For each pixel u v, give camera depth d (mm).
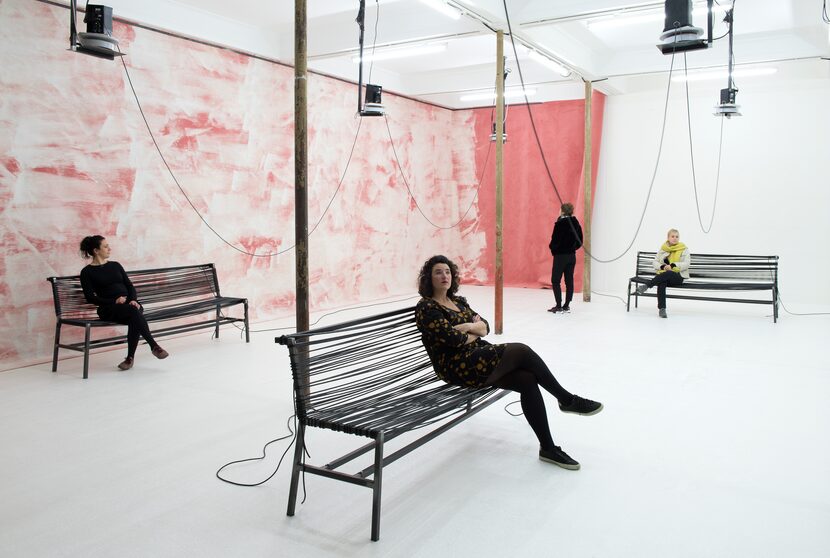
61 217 6332
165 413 4574
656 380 5352
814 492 3244
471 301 10336
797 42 8281
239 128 8164
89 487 3357
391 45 7922
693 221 10680
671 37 5012
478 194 12695
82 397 4977
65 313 6129
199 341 7164
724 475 3459
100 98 6605
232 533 2863
